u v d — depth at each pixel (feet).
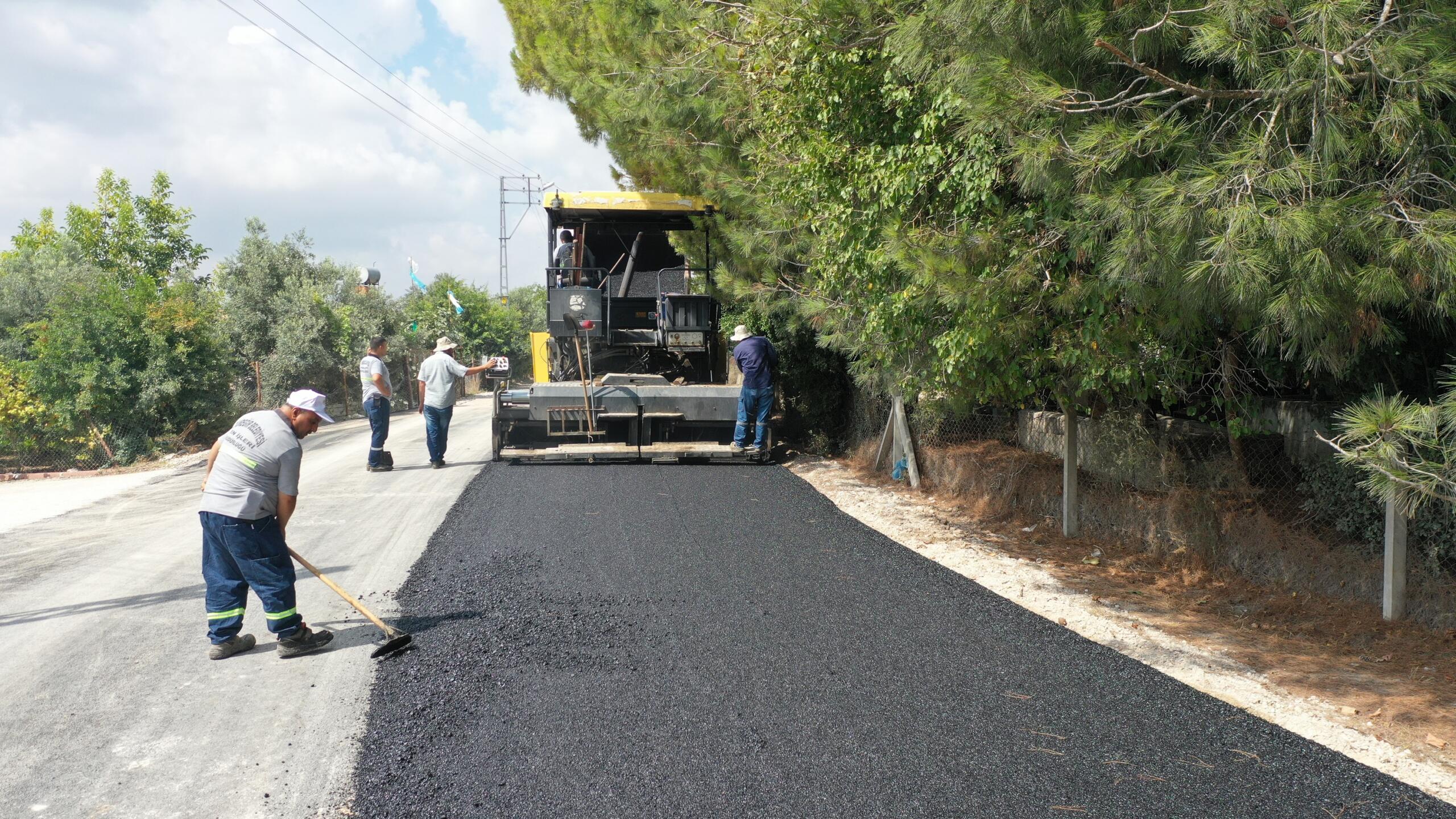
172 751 10.71
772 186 24.45
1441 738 11.29
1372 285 9.53
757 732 11.12
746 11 24.09
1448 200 9.81
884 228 17.49
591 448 31.68
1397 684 13.15
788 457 34.40
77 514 27.55
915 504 26.58
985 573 19.04
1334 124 9.59
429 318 123.54
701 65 27.43
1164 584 18.60
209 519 13.30
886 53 17.35
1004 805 9.52
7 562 20.59
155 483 34.35
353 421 66.69
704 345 34.68
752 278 31.63
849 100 20.12
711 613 15.66
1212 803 9.63
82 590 17.78
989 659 13.67
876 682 12.70
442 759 10.43
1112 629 15.46
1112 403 22.58
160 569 19.27
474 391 133.28
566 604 16.08
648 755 10.51
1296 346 11.87
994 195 16.08
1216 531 19.16
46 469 42.19
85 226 84.79
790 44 20.53
